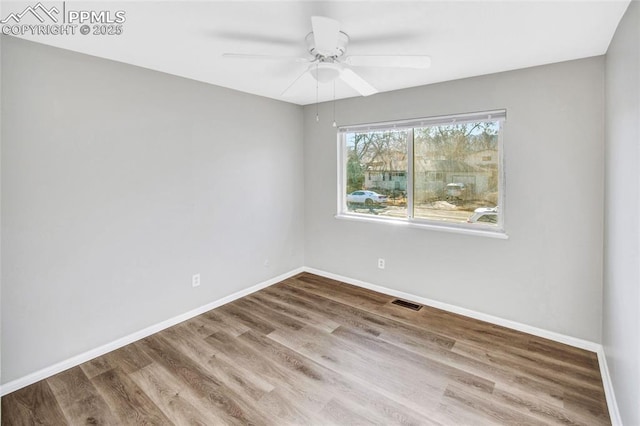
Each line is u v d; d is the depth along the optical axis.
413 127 3.27
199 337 2.76
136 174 2.64
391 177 3.62
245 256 3.63
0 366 2.02
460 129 3.09
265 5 1.65
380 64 2.00
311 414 1.88
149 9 1.69
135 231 2.66
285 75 2.87
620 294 1.76
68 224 2.29
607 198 2.17
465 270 3.09
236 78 2.95
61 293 2.28
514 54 2.33
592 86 2.37
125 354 2.50
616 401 1.81
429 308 3.30
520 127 2.68
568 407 1.92
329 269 4.20
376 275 3.75
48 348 2.23
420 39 2.07
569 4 1.63
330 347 2.59
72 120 2.27
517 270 2.79
